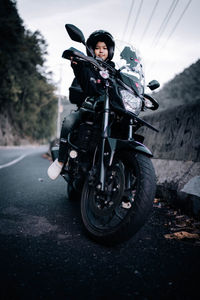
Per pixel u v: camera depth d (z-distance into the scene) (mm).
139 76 1938
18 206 2373
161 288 1040
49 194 3002
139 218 1398
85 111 1955
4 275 1091
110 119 1795
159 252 1437
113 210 1530
